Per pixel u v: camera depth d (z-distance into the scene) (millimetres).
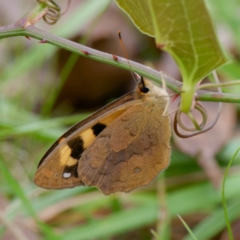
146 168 276
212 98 248
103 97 353
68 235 290
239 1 329
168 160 274
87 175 276
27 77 352
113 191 279
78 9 341
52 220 305
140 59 352
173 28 229
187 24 228
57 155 271
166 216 290
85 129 270
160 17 228
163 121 270
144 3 238
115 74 347
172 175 310
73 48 249
